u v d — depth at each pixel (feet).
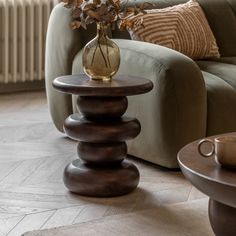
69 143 12.75
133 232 8.48
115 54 9.77
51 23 12.85
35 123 14.29
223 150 6.93
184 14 12.67
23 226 8.62
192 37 12.53
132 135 9.81
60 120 12.98
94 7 9.61
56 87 9.64
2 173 10.78
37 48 17.62
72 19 12.23
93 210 9.24
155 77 10.62
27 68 17.69
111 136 9.61
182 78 10.50
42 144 12.62
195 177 6.77
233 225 7.16
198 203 9.57
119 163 9.98
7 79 17.28
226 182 6.44
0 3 16.83
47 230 8.45
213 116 11.06
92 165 9.87
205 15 13.62
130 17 11.94
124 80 9.83
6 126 13.92
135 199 9.71
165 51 10.88
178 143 10.61
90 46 9.76
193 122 10.66
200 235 8.41
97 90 9.32
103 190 9.69
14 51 17.22
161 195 9.90
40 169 11.06
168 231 8.54
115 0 10.07
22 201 9.53
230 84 11.49
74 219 8.89
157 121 10.68
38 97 17.17
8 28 17.04
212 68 12.14
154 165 11.37
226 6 13.93
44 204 9.44
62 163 11.43
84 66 9.85
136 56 11.02
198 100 10.65
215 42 13.15
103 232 8.45
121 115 9.87
